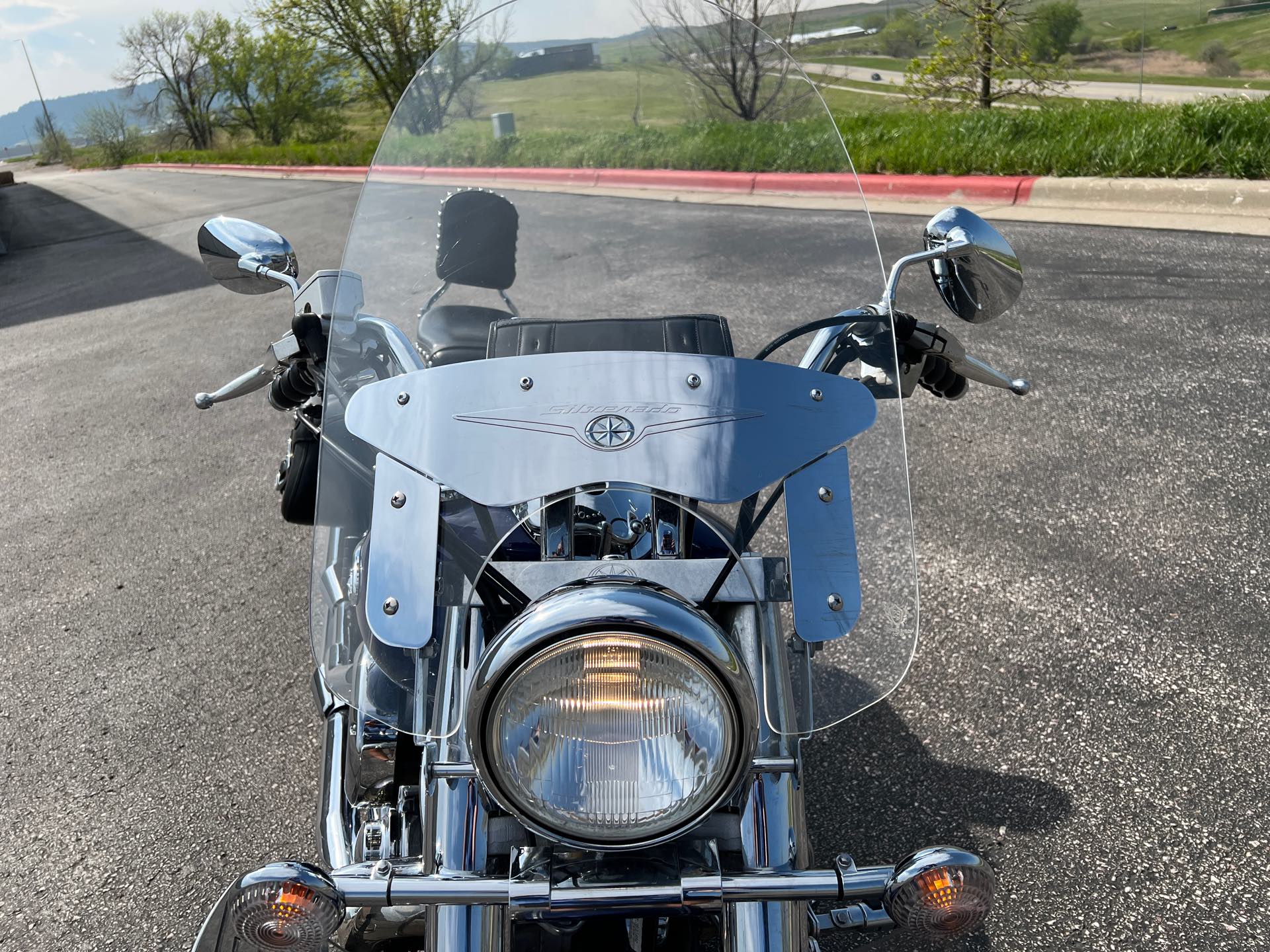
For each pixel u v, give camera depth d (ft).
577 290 7.39
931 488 14.15
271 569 13.99
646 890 4.95
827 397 6.09
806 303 7.03
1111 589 11.63
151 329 28.22
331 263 33.37
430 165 7.92
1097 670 10.39
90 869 9.02
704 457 5.62
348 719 7.32
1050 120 33.71
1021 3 43.47
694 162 7.73
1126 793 8.87
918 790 9.09
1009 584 11.88
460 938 5.17
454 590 5.60
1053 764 9.27
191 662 11.98
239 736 10.63
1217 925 7.55
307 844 9.13
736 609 5.87
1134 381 16.60
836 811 8.94
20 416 21.50
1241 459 14.05
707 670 4.62
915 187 30.53
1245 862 8.08
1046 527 12.96
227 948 5.10
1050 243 23.97
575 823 4.74
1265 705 9.74
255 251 8.19
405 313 7.36
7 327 31.24
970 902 4.95
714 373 6.02
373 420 5.98
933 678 10.50
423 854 5.45
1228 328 18.15
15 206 80.79
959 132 33.45
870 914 5.51
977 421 15.90
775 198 7.62
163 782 10.05
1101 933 7.57
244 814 9.54
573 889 4.95
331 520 6.16
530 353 6.44
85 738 10.79
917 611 6.01
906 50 45.55
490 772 4.70
